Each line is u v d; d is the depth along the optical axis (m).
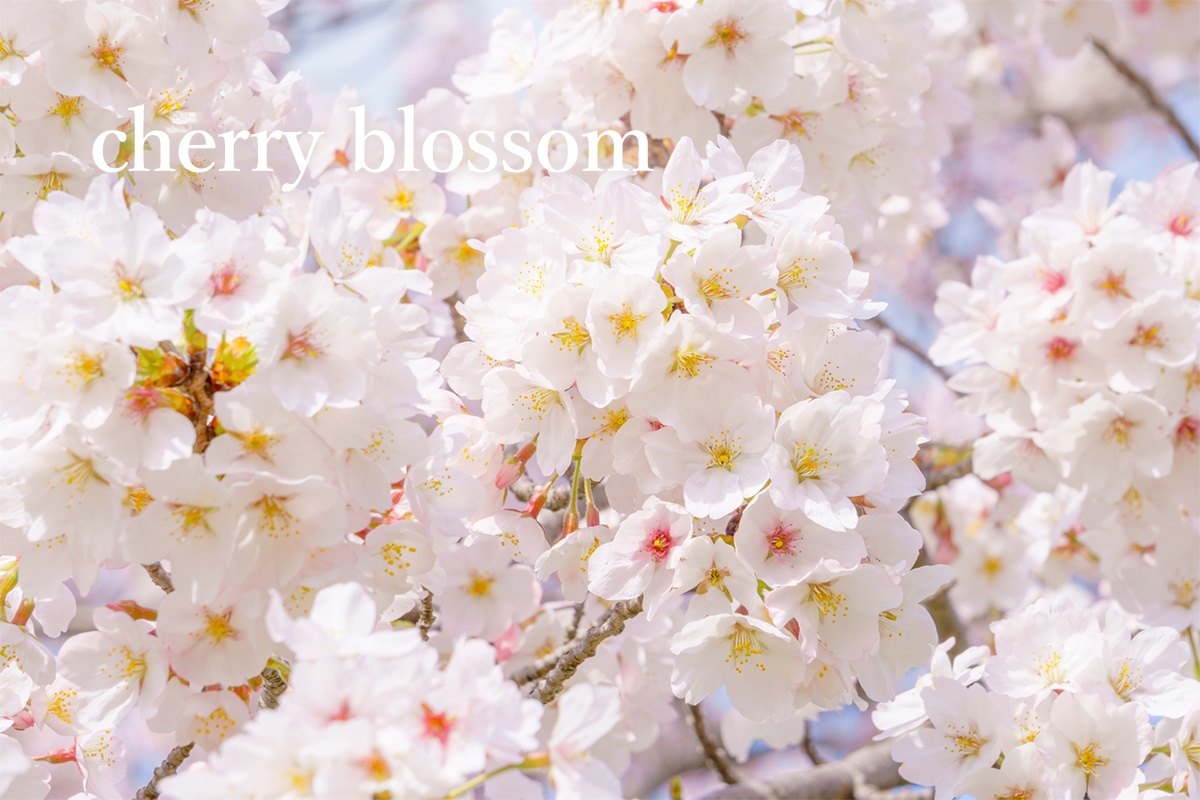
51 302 0.98
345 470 0.99
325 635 0.93
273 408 0.97
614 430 1.02
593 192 1.03
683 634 0.99
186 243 0.97
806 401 1.00
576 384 1.02
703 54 1.12
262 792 0.92
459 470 1.03
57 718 1.04
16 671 1.02
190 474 0.97
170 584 1.02
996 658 1.04
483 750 0.93
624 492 1.03
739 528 0.99
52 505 0.98
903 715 1.06
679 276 1.00
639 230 1.01
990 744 1.03
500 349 1.02
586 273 1.01
